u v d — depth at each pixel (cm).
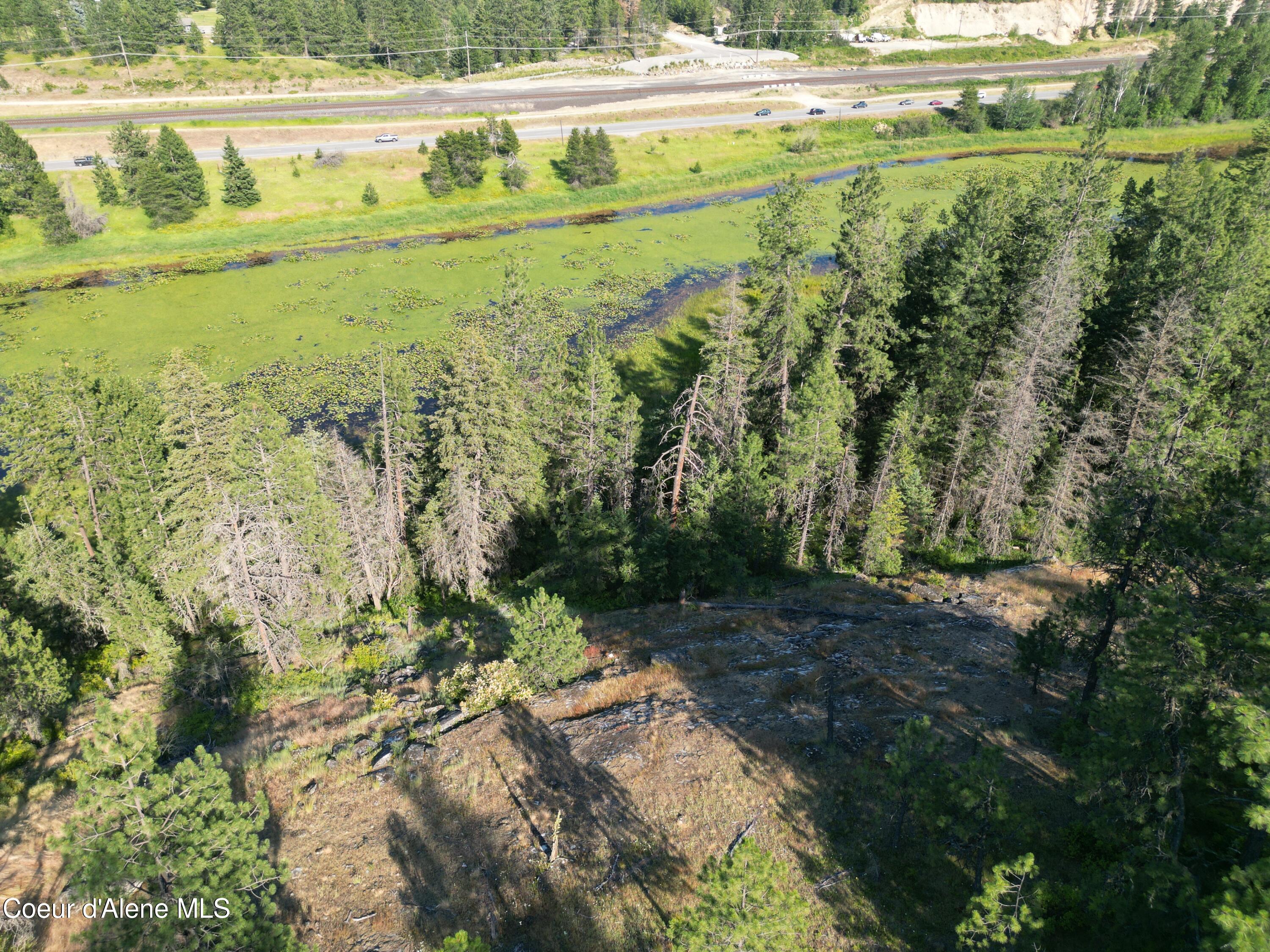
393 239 9419
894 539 3828
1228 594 1653
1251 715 1327
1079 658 2275
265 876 1636
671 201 10706
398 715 2727
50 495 3812
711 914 1388
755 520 3616
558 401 4372
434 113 12075
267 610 3036
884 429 3894
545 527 4372
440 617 3791
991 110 12825
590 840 2055
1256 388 2967
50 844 1516
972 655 2777
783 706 2506
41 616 3647
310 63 13625
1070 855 1806
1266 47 12369
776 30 16262
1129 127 12669
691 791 2169
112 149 9662
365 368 6356
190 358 6500
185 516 3288
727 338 4041
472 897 1909
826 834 1984
